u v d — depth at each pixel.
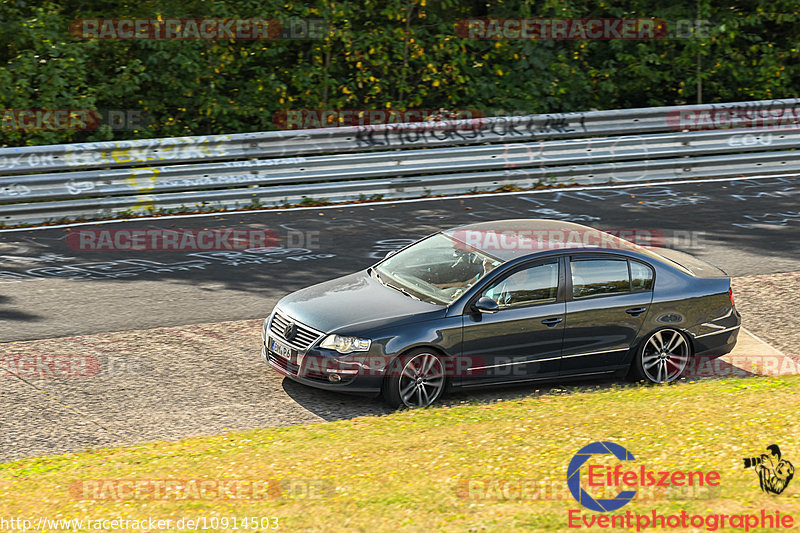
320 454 24.27
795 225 53.62
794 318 39.38
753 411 24.53
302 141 58.69
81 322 37.66
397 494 20.55
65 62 65.31
